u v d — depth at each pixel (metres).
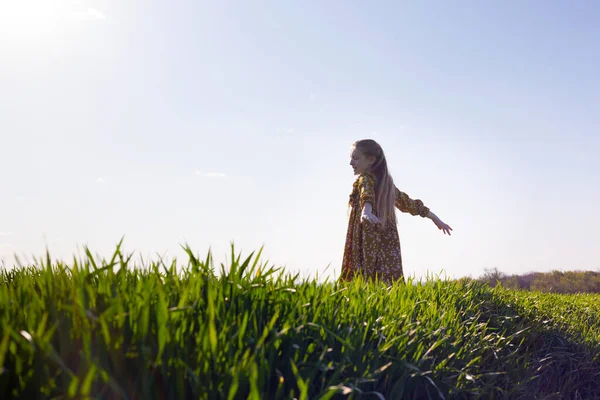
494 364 3.08
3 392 1.33
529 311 4.50
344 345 2.00
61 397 1.29
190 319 1.77
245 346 1.79
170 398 1.50
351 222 5.20
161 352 1.49
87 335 1.39
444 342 2.71
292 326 1.94
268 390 1.65
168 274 2.07
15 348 1.39
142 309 1.64
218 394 1.57
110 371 1.43
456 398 2.40
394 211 5.07
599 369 3.91
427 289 3.90
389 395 2.05
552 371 3.63
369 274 4.92
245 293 2.15
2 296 1.66
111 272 1.88
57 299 1.64
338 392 1.82
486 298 4.42
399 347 2.33
